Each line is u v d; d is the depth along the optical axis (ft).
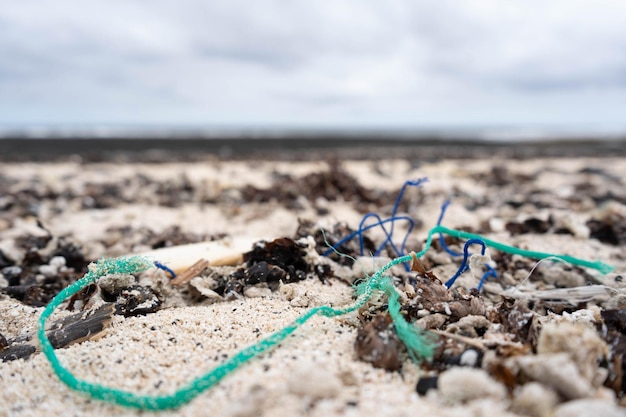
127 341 0.57
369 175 2.44
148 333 0.59
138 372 0.50
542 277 0.84
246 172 2.58
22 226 1.31
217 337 0.57
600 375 0.45
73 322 0.61
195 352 0.54
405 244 0.96
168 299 0.72
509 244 1.02
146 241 1.14
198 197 1.79
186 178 2.13
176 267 0.79
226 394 0.45
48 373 0.51
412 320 0.58
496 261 0.91
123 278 0.69
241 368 0.49
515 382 0.44
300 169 2.74
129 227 1.29
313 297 0.69
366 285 0.62
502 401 0.42
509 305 0.60
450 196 1.77
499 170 2.43
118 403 0.45
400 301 0.60
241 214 1.48
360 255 0.89
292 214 1.45
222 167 2.87
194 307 0.68
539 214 1.33
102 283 0.68
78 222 1.41
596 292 0.71
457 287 0.75
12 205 1.63
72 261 0.96
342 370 0.47
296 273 0.78
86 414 0.45
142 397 0.45
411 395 0.44
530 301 0.71
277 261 0.80
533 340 0.51
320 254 0.87
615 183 2.22
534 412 0.40
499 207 1.56
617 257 0.98
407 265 0.85
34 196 1.83
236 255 0.85
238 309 0.66
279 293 0.73
